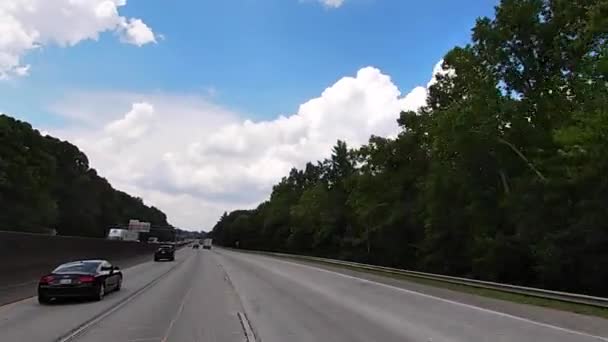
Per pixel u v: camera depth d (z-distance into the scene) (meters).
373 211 65.44
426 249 52.25
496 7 38.72
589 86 30.53
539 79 38.94
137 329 11.89
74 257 29.88
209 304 16.94
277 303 17.19
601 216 29.39
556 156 33.94
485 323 12.62
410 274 31.27
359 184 66.12
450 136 40.88
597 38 29.67
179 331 11.58
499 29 38.31
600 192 29.62
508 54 38.84
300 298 18.86
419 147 61.78
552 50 37.41
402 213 59.97
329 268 43.00
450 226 47.94
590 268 30.88
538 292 18.05
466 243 46.12
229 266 44.41
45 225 94.50
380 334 11.05
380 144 64.25
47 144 104.75
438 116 43.97
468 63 39.47
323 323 12.66
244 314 14.39
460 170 44.31
